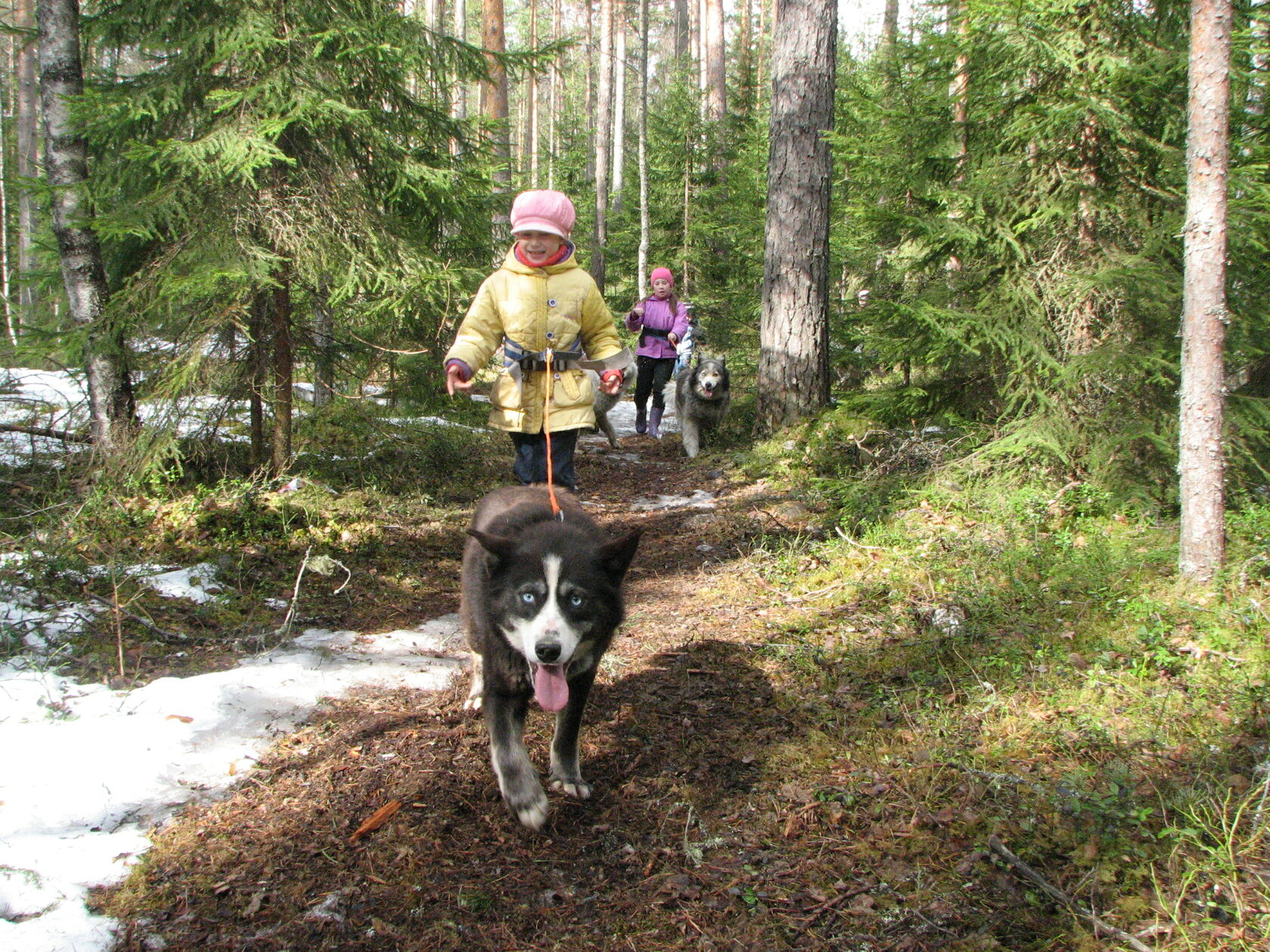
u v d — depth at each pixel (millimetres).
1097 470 6109
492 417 4605
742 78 21312
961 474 6621
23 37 6328
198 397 6473
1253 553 4793
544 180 30703
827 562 5961
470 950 2518
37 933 2387
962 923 2617
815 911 2689
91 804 2990
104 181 6379
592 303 4613
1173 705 3629
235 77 6461
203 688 3859
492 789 3340
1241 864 2682
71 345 5898
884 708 3906
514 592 3066
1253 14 6016
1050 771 3314
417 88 7590
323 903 2648
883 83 12117
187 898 2621
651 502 8164
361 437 7926
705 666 4488
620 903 2746
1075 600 4691
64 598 4598
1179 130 6094
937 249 6941
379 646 4664
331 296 6438
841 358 11141
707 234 19375
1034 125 6297
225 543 5656
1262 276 6055
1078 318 6512
